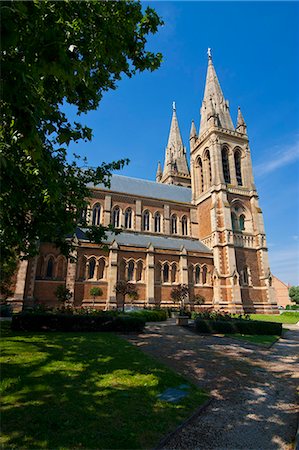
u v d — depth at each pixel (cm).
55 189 877
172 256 4981
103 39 729
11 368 993
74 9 693
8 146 798
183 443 606
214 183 5784
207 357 1460
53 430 597
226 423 717
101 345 1523
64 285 3919
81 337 1755
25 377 906
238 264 5316
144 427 636
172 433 627
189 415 724
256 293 5278
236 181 6044
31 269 3709
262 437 654
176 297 4284
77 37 659
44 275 3878
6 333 1761
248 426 707
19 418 641
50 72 470
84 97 791
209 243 5656
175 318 3853
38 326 1945
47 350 1320
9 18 417
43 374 953
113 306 4084
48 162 862
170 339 1972
